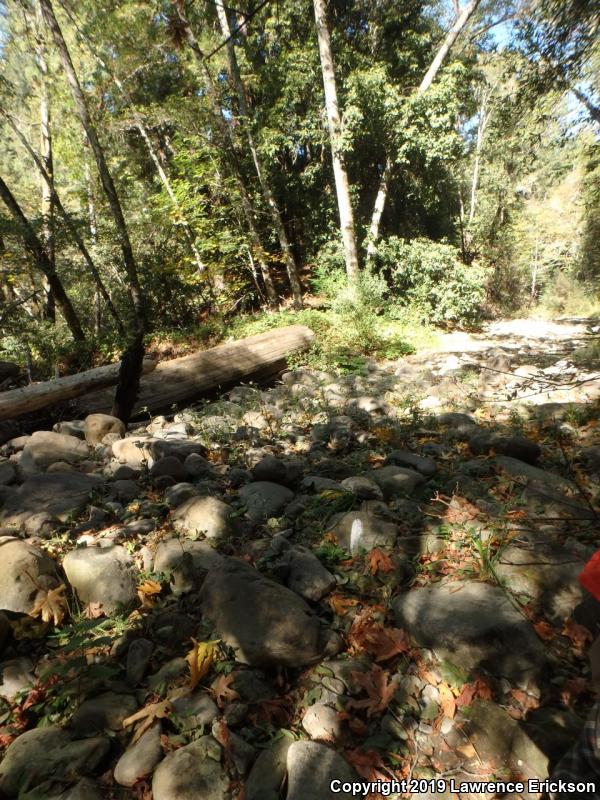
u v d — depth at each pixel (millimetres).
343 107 13414
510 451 3635
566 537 2523
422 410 5176
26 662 2055
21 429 5801
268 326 11469
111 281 14625
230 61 12906
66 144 14742
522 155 11203
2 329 9617
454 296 13516
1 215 9867
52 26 9805
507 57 7957
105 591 2326
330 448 4324
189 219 13891
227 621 2031
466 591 2094
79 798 1474
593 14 6668
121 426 5066
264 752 1622
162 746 1657
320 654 1961
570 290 23406
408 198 16797
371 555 2445
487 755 1566
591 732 1114
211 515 2861
